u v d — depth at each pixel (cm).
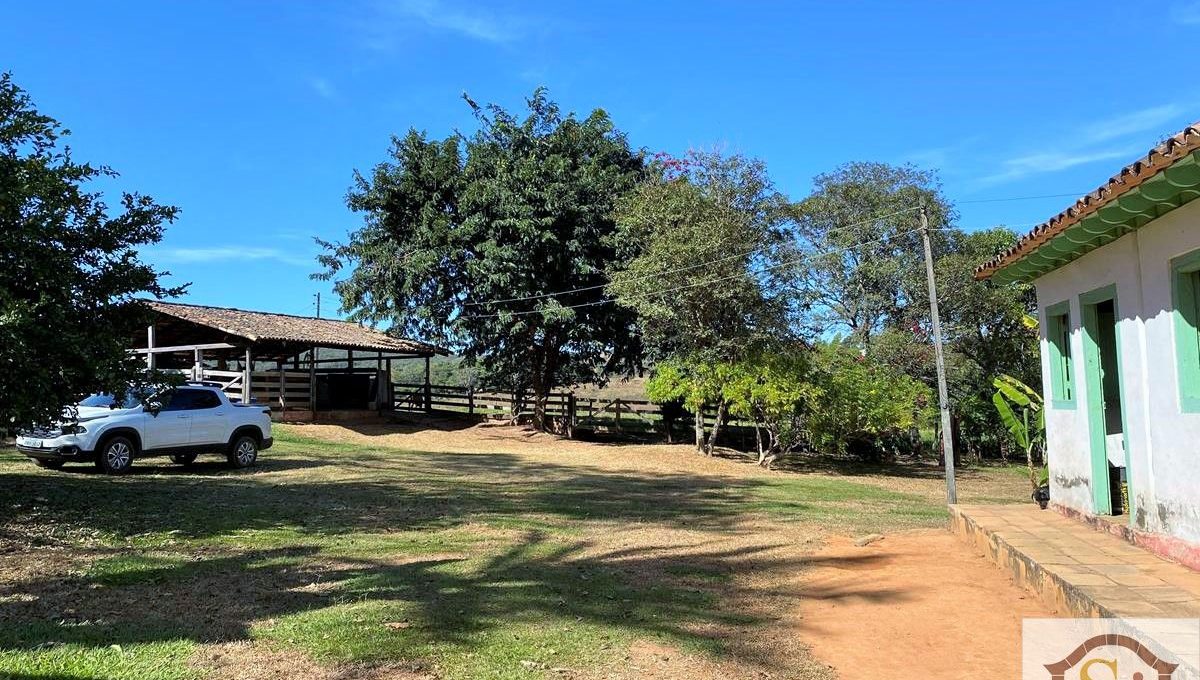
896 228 2636
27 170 810
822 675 466
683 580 719
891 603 620
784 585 702
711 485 1605
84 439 1274
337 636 514
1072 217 646
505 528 980
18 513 917
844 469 2206
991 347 2431
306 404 2602
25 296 844
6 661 448
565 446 2419
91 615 551
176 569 698
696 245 1980
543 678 453
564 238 2486
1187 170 484
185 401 1409
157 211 967
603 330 2631
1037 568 608
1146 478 649
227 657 472
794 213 2161
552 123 2666
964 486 1883
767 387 1956
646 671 470
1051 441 893
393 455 1945
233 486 1239
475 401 3191
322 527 934
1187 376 583
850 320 2777
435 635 525
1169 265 594
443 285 2531
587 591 668
